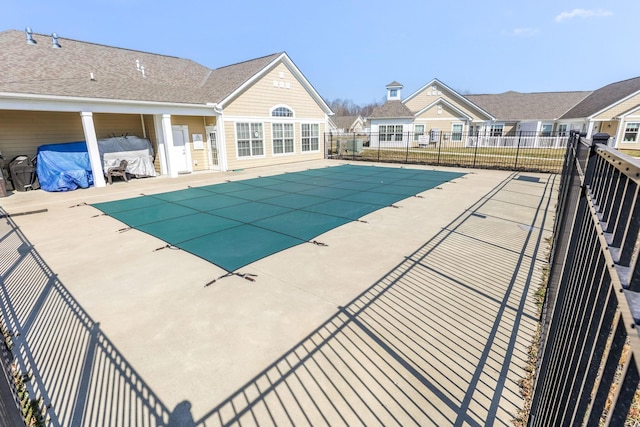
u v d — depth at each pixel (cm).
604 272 99
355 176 1314
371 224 666
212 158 1542
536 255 497
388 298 376
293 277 433
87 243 571
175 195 977
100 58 1434
